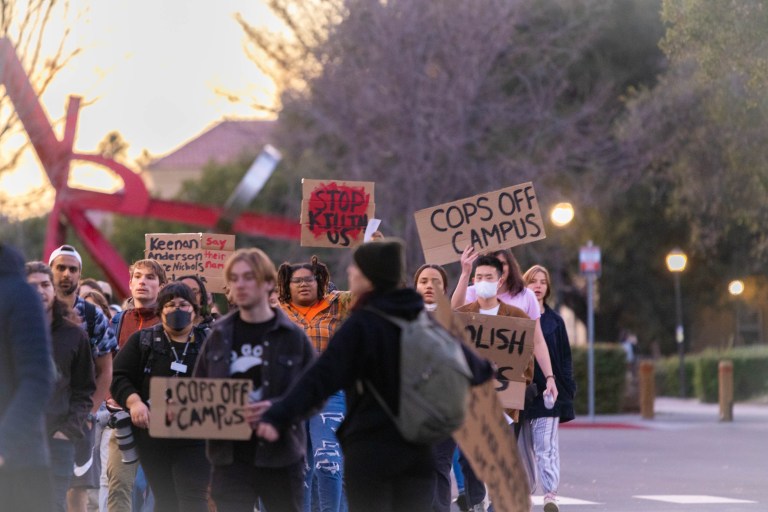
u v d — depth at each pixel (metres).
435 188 49.59
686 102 48.12
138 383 11.97
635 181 54.97
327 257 54.97
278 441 9.92
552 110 54.16
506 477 9.93
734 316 68.06
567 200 52.56
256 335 10.23
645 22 57.06
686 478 22.23
